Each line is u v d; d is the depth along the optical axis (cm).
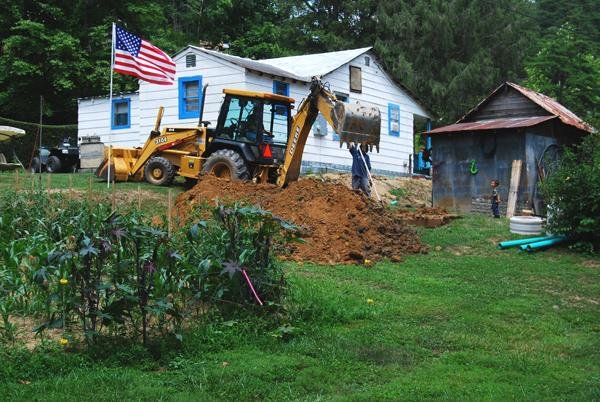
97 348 721
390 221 1567
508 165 2109
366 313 959
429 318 974
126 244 783
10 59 3453
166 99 2580
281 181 1733
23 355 698
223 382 679
